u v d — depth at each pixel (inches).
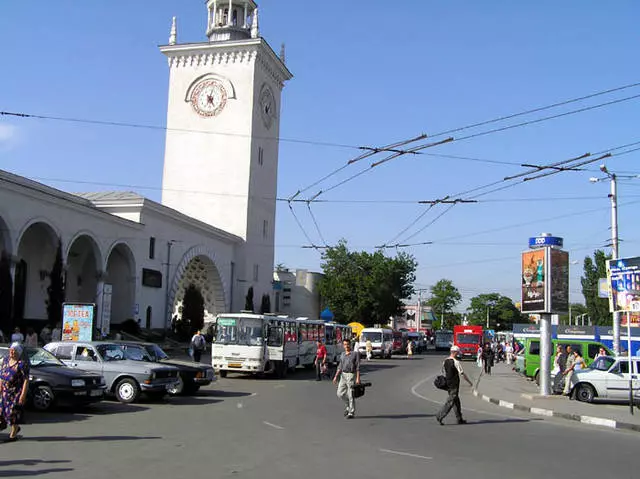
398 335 2790.4
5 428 478.0
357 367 629.0
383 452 432.8
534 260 915.4
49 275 1384.1
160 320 1780.3
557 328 1969.7
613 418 658.2
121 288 1638.8
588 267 2335.1
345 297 2938.0
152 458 390.6
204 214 2290.8
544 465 405.1
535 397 868.0
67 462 373.7
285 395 850.1
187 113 2341.3
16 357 445.7
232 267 2246.6
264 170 2421.3
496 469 386.0
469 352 2432.3
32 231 1461.6
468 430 561.6
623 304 738.2
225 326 1131.3
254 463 381.7
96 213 1464.1
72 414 594.6
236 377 1163.3
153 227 1729.8
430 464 395.2
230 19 2404.0
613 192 1134.4
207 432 502.0
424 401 841.5
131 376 699.4
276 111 2541.8
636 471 394.9
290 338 1263.5
